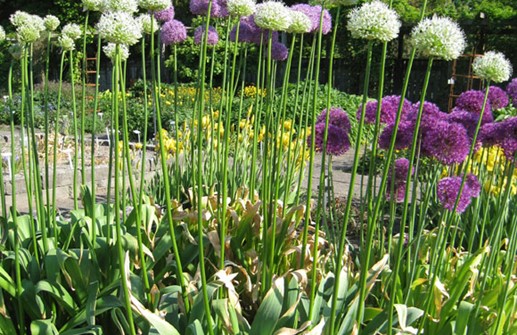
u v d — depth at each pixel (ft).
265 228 7.20
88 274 7.48
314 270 6.21
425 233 9.04
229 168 14.23
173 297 7.02
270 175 8.39
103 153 29.17
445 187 6.83
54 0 62.39
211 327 6.06
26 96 8.25
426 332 7.47
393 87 50.11
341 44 49.60
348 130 8.45
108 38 5.83
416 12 44.68
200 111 7.25
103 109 41.04
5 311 7.11
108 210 7.79
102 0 7.78
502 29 44.01
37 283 7.26
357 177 25.12
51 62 57.26
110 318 7.65
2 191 8.18
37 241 8.43
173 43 9.71
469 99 8.09
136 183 16.49
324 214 8.06
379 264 7.13
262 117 22.76
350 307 6.44
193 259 8.59
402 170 7.59
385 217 15.08
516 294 7.73
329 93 6.50
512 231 7.76
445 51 5.08
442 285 7.34
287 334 5.98
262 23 6.76
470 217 12.01
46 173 8.39
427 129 6.91
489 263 7.11
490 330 7.04
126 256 6.96
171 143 17.04
